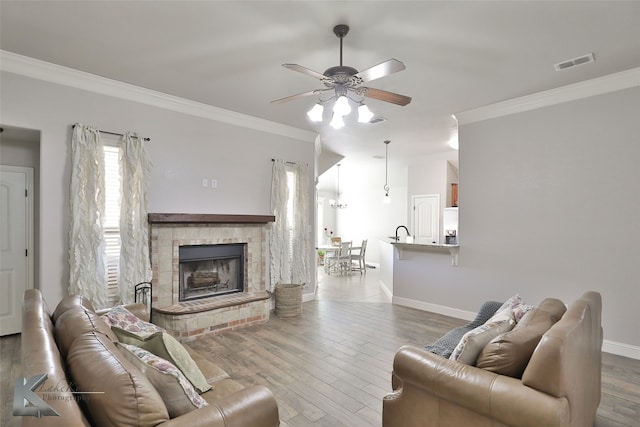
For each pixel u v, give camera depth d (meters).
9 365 2.96
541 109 3.83
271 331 4.02
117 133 3.67
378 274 8.75
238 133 4.70
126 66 3.24
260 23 2.51
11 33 2.67
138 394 1.07
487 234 4.27
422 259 5.02
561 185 3.68
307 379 2.79
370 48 2.85
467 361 1.69
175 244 4.02
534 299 3.86
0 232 3.72
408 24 2.50
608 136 3.39
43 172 3.24
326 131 5.51
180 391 1.35
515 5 2.27
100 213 3.47
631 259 3.26
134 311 2.61
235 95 3.96
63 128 3.34
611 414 2.30
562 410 1.27
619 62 3.07
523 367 1.53
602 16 2.38
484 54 2.94
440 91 3.75
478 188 4.36
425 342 3.65
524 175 3.96
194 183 4.26
